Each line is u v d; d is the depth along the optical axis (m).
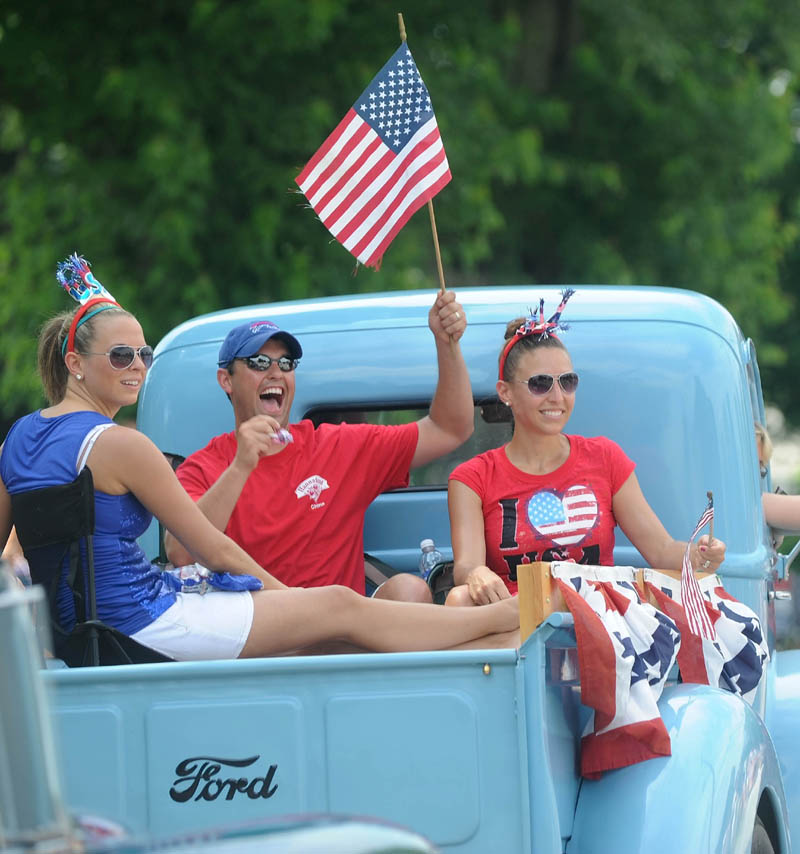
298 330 17.44
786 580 18.98
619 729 11.07
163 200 41.06
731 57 55.25
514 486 14.13
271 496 15.05
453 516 14.19
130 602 12.11
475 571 13.31
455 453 17.20
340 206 14.94
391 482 15.55
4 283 44.25
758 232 56.56
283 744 10.38
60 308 43.22
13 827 5.79
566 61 53.69
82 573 12.00
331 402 17.25
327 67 44.59
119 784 10.40
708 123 54.03
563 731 11.04
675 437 16.17
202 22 41.91
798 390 81.00
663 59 51.41
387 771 10.34
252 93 42.75
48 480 12.07
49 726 5.89
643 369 16.31
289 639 12.24
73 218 43.09
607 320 16.53
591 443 14.27
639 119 54.25
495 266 54.38
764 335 67.81
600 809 11.01
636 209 55.38
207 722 10.41
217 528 13.72
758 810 11.89
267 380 15.16
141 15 43.44
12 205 45.22
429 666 10.35
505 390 14.30
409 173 14.88
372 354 17.23
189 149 40.59
